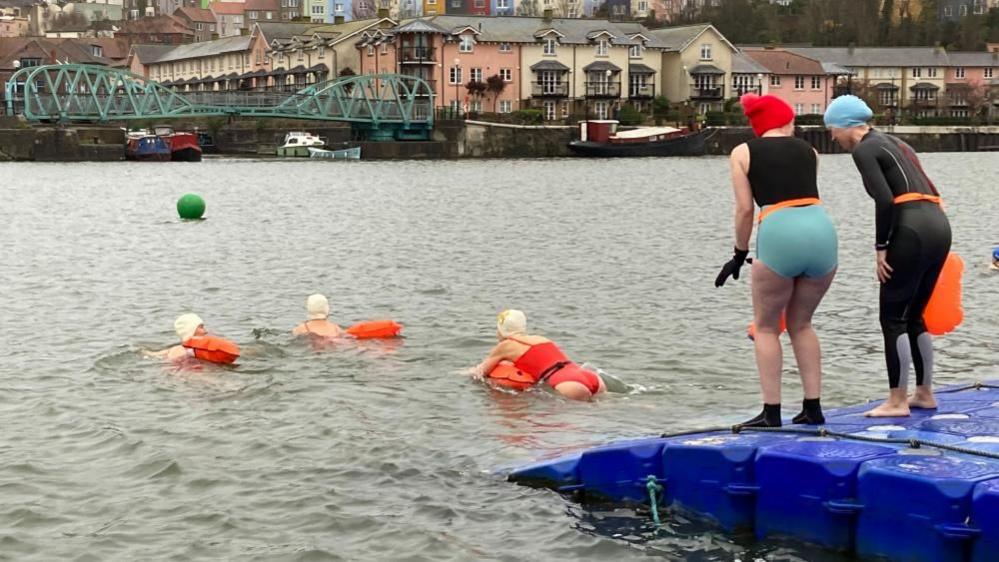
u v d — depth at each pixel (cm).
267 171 8294
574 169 8488
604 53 12338
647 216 4328
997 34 18675
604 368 1590
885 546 818
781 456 878
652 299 2225
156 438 1230
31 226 4022
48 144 10106
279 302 2233
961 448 853
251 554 914
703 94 12600
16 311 2123
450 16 12338
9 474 1109
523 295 2294
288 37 14062
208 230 3841
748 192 926
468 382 1491
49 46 16500
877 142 971
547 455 1155
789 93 13338
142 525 978
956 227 3803
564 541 926
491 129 10994
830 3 19925
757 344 969
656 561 879
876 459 842
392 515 994
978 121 13612
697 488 941
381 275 2627
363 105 10962
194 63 16000
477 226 3931
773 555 868
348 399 1404
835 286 2389
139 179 7244
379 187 6356
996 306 2080
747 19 19988
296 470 1120
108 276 2644
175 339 1834
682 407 1360
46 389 1468
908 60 14762
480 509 1005
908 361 991
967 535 766
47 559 905
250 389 1455
